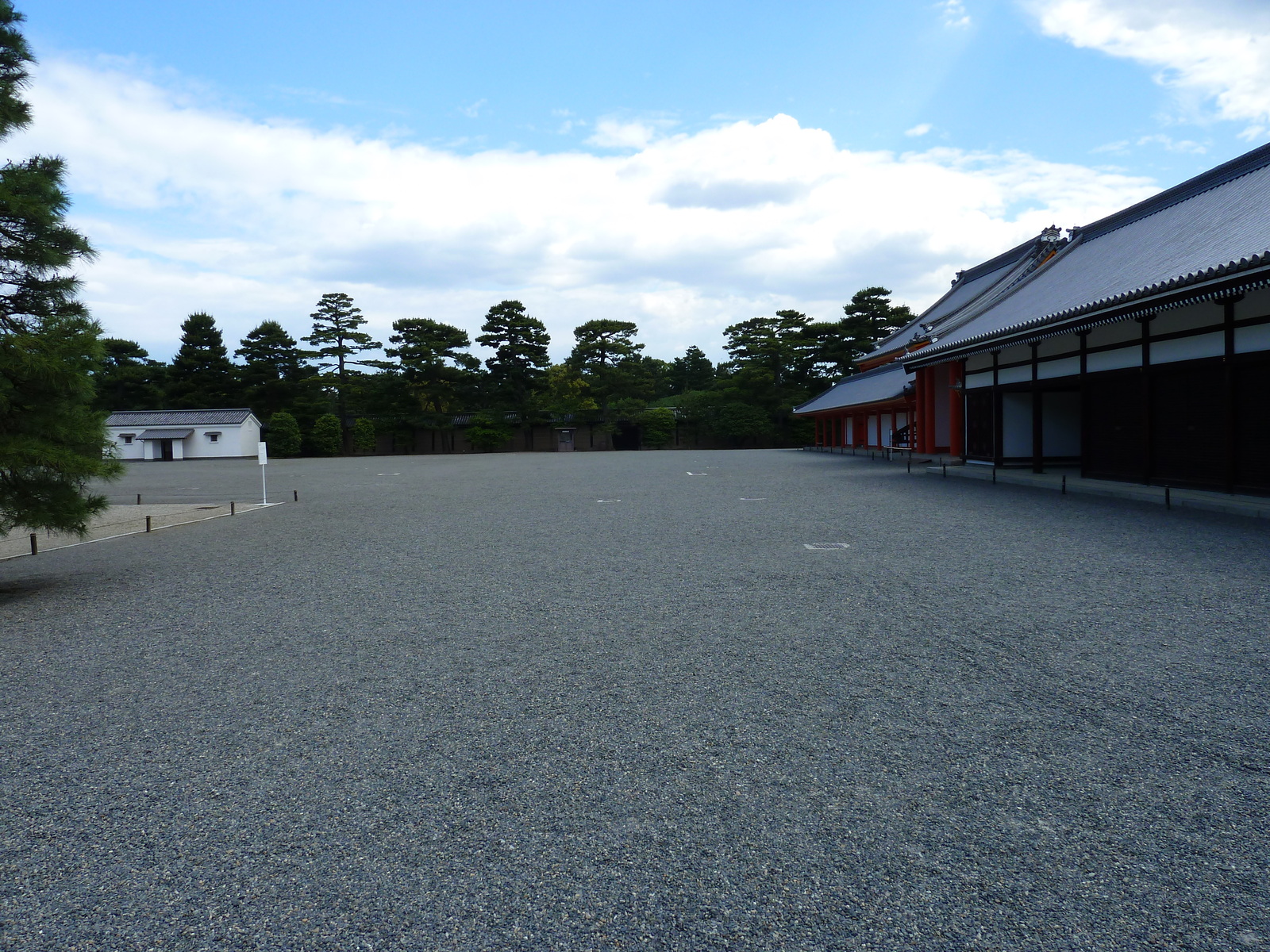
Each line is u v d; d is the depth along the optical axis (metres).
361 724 3.65
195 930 2.16
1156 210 18.58
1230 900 2.22
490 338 55.50
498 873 2.40
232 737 3.53
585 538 9.82
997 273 27.39
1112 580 6.50
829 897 2.26
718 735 3.44
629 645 4.89
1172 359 13.09
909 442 29.88
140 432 49.31
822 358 56.12
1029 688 3.97
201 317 54.19
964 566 7.32
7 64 7.41
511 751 3.30
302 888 2.35
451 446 56.78
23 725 3.75
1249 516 10.36
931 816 2.71
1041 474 17.30
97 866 2.50
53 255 7.21
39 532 11.94
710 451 49.28
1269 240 11.34
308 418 53.84
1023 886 2.30
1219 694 3.83
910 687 4.01
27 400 7.24
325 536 10.77
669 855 2.49
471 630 5.36
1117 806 2.76
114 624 5.86
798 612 5.69
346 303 55.56
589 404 54.69
